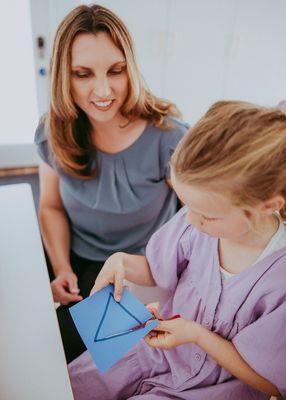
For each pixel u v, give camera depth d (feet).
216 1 7.63
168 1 7.27
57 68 2.74
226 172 1.42
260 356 1.78
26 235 2.54
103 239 3.59
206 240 2.13
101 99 2.81
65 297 3.02
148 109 3.21
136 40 7.50
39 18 7.13
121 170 3.23
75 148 3.13
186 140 1.53
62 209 3.82
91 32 2.58
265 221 1.83
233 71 8.74
